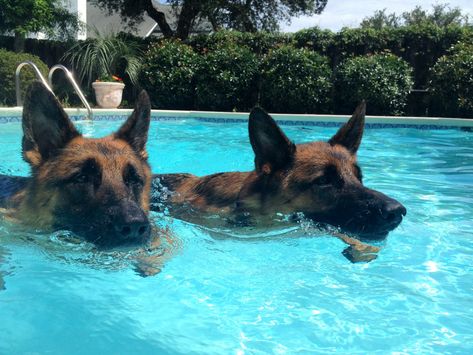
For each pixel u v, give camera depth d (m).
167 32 5.27
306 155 0.84
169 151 1.73
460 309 0.59
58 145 0.76
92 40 3.93
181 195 0.98
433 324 0.56
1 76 3.10
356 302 0.61
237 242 0.82
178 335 0.53
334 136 0.90
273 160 0.85
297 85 3.19
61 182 0.71
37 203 0.73
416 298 0.62
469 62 2.95
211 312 0.58
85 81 3.92
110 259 0.70
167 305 0.59
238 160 1.58
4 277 0.65
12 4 3.76
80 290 0.63
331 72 3.34
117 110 2.79
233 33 3.96
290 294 0.63
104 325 0.54
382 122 2.63
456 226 0.91
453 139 2.20
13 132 2.02
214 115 2.81
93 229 0.68
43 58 4.21
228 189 0.90
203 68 3.41
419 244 0.81
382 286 0.66
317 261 0.74
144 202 0.78
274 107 3.33
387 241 0.82
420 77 3.62
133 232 0.65
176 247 0.77
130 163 0.75
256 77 3.41
